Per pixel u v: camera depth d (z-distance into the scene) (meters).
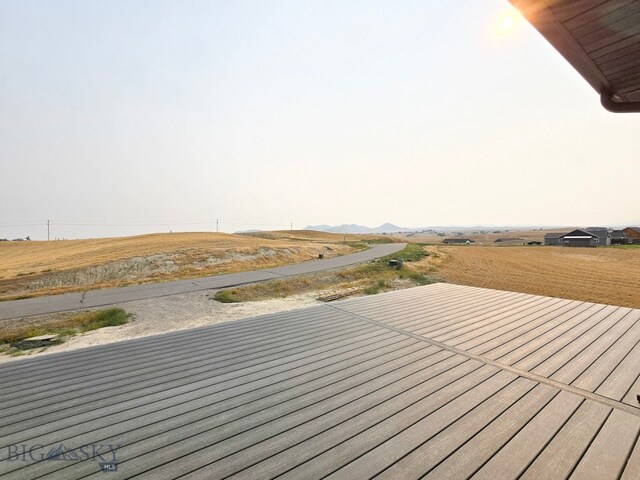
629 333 5.15
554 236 72.81
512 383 3.54
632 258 35.44
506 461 2.32
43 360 4.61
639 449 2.42
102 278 22.23
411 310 7.05
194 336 5.59
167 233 67.75
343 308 7.35
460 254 38.25
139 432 2.81
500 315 6.47
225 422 2.94
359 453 2.45
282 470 2.28
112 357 4.70
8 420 3.04
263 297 14.50
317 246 41.59
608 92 2.68
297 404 3.23
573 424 2.76
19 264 32.38
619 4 1.52
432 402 3.18
